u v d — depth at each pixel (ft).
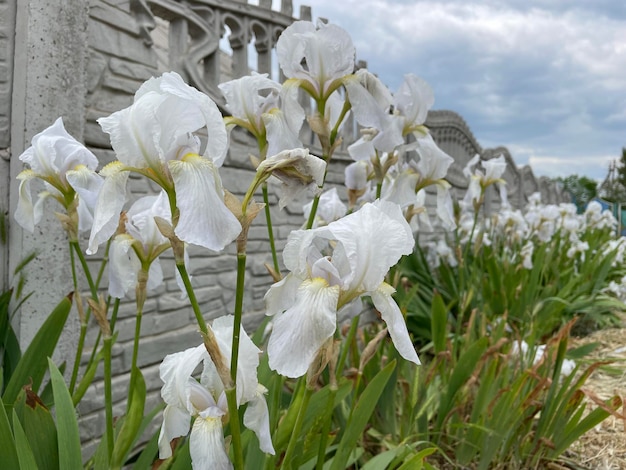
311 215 1.47
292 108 1.60
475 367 2.43
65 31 2.23
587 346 3.34
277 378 1.47
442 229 6.39
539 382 2.29
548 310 4.07
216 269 3.22
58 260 2.25
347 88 1.60
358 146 1.88
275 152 1.56
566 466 2.35
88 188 1.55
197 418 1.04
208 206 0.90
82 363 2.41
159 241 1.38
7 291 2.09
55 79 2.21
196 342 3.05
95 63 2.45
